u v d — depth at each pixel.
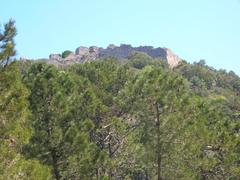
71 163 25.94
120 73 39.00
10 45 15.52
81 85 34.62
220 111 37.09
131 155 33.94
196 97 36.72
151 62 157.62
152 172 34.34
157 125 32.66
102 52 195.50
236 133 35.19
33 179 15.93
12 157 15.38
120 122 33.22
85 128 28.44
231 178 33.28
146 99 32.84
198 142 32.69
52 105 25.30
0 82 15.77
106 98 36.00
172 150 32.59
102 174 31.20
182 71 164.25
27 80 26.25
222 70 198.88
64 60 163.75
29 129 18.11
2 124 15.52
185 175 32.59
